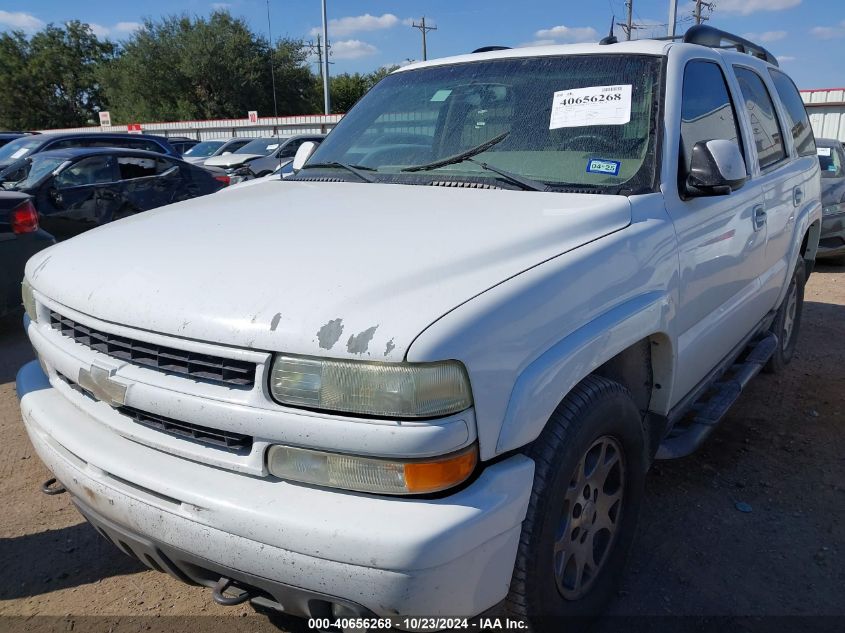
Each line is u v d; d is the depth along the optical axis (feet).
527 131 9.68
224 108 140.05
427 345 5.55
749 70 13.06
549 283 6.58
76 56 187.32
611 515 8.18
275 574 5.77
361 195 9.04
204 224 8.14
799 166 14.65
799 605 8.59
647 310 7.91
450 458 5.66
